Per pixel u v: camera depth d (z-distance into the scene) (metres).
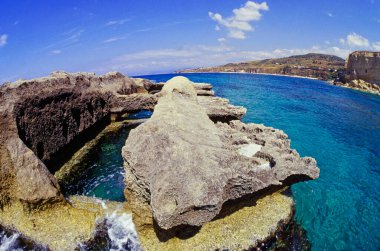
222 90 59.06
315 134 29.84
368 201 17.02
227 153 13.29
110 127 29.61
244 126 19.17
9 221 13.92
